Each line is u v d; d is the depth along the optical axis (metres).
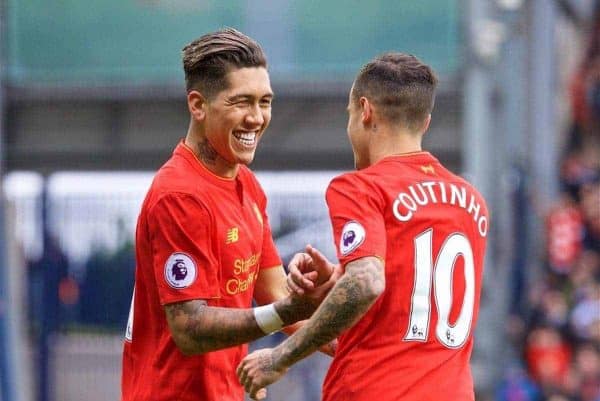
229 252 16.92
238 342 16.28
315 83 56.00
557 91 52.00
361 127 16.77
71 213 50.91
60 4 57.19
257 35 56.34
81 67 57.22
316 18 55.97
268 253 18.61
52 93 56.88
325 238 49.84
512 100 48.53
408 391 15.88
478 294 16.83
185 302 16.34
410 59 16.78
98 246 51.16
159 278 16.48
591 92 51.97
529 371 42.19
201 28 56.78
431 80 16.77
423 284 16.03
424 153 16.64
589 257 45.22
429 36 54.94
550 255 45.50
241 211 17.25
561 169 49.62
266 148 57.69
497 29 45.88
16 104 57.41
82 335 51.34
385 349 15.99
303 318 16.14
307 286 15.83
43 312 51.00
